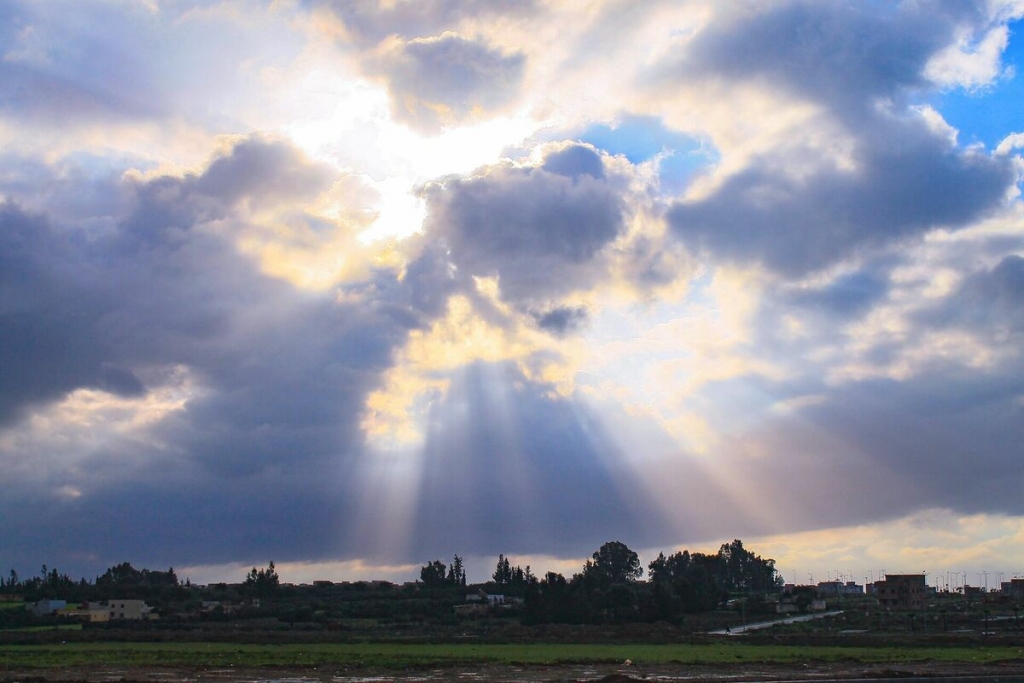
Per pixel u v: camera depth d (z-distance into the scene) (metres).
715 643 177.25
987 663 109.56
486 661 114.38
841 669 99.94
